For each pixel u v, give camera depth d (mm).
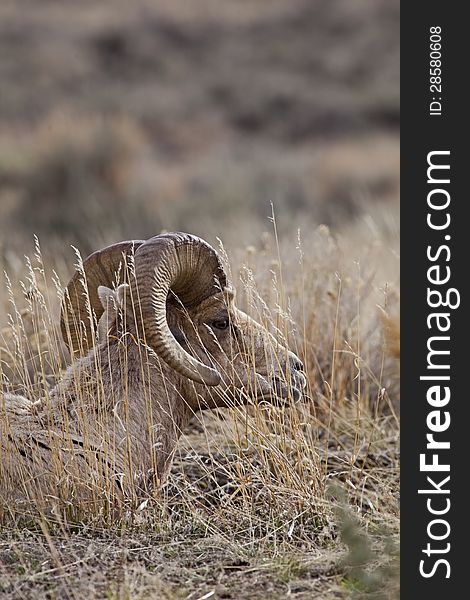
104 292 23688
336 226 61312
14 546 21438
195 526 23297
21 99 159000
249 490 25203
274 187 100000
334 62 183250
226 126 156875
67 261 42219
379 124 156500
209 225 58812
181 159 135625
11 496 22906
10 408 23953
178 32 198125
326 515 23578
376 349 34000
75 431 23375
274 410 25344
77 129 100500
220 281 23938
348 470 27203
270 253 35812
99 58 183875
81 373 23656
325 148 139875
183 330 24078
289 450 26406
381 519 23375
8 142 112062
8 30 188875
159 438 23641
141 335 23672
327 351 32844
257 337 24703
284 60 186875
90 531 22594
